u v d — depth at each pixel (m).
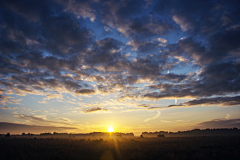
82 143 33.12
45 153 19.12
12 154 17.97
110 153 19.88
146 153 19.34
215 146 24.00
